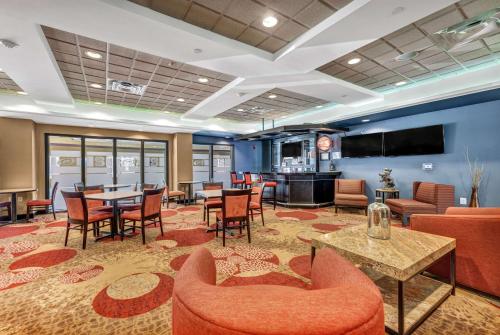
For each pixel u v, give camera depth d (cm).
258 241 379
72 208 355
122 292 228
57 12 234
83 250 343
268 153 1073
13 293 228
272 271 270
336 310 60
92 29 265
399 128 634
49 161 673
